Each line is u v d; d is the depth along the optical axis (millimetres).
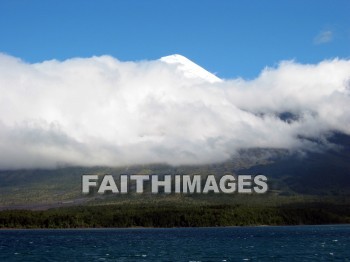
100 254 185875
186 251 196125
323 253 181375
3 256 182250
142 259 166875
